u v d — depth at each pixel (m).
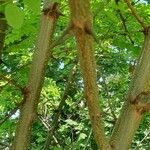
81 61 1.76
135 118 2.16
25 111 2.94
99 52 4.88
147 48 2.28
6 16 1.76
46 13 3.05
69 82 4.18
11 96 4.75
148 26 2.33
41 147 7.70
